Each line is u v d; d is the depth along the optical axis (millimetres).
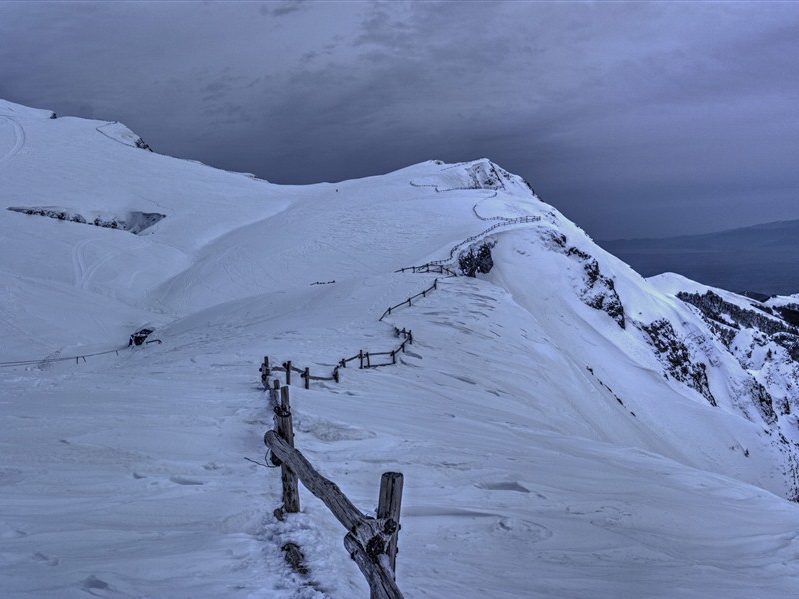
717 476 11305
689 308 81500
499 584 4754
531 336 29406
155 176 101062
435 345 22312
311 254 56562
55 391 11734
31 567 3848
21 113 126500
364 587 4086
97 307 43156
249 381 13211
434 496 7098
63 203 79562
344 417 10602
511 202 77812
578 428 19219
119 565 3922
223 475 6625
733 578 5633
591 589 4902
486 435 11617
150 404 10383
